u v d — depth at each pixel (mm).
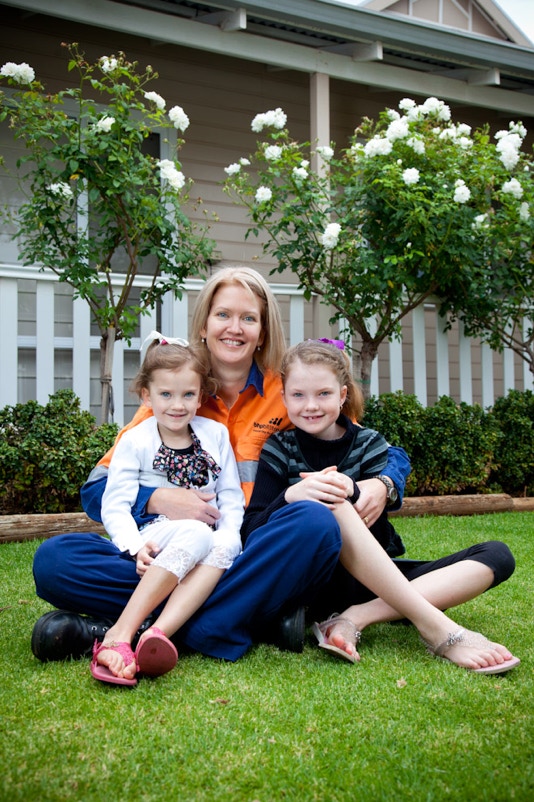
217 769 1466
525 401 6199
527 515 5172
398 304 5770
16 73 4922
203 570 2145
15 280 5000
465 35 6773
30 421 4602
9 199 6418
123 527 2227
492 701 1820
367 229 5766
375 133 6039
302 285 5781
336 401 2414
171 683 1929
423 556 3664
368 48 6609
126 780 1413
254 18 6121
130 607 2033
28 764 1461
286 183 6055
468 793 1384
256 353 2711
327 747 1565
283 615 2242
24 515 4215
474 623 2543
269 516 2246
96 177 5016
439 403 5762
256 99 7320
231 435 2631
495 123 8773
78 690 1867
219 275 2627
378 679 1968
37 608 2701
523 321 7258
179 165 5391
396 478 2418
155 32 5953
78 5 5660
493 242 6121
